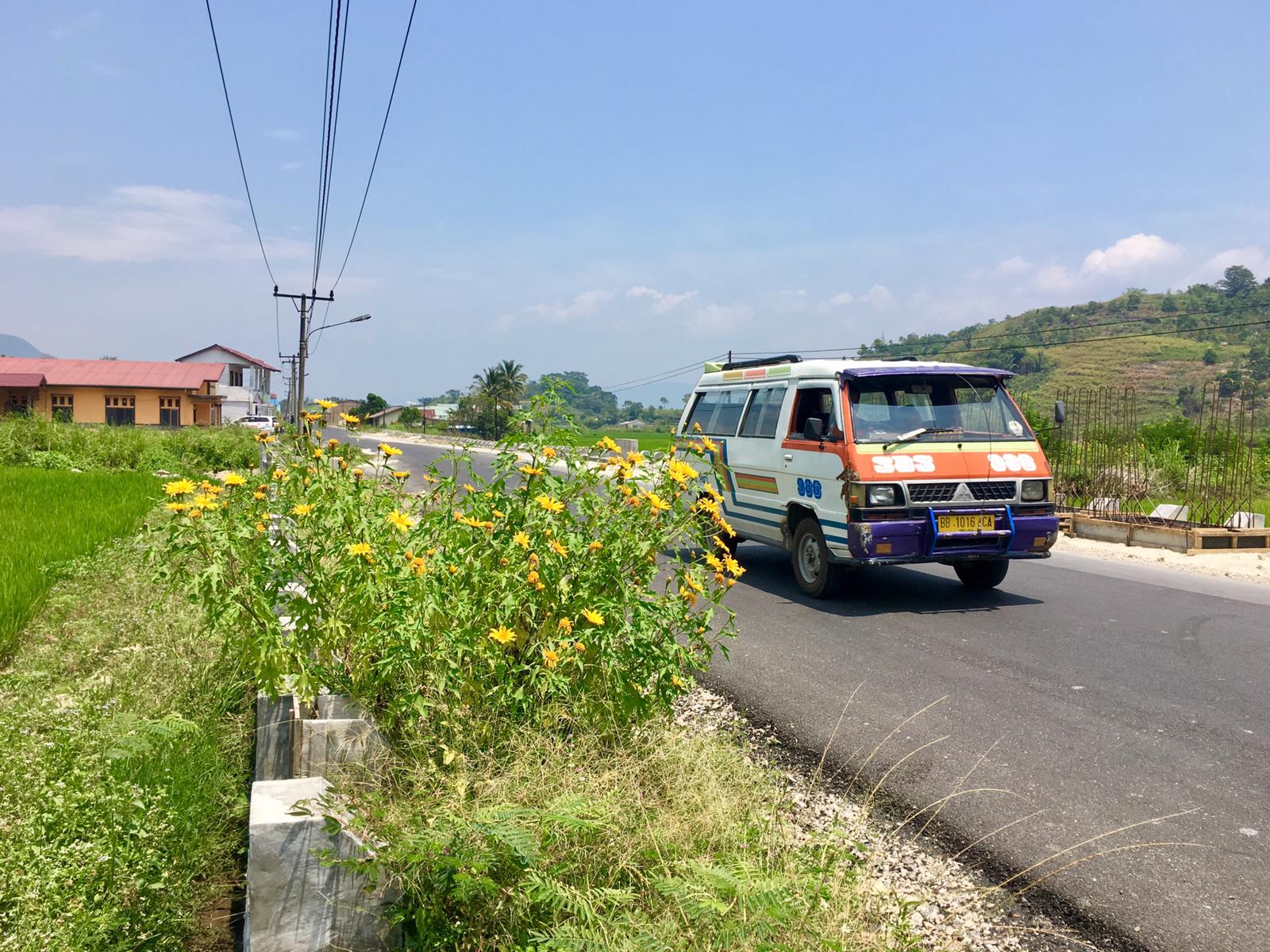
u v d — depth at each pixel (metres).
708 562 4.48
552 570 3.93
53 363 59.28
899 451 8.37
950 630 7.58
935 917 3.21
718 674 6.20
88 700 4.32
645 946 2.45
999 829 3.94
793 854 3.28
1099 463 16.88
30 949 2.55
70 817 3.11
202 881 3.43
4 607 6.49
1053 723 5.27
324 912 2.83
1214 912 3.28
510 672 3.84
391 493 4.42
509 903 2.76
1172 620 8.01
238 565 3.79
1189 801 4.21
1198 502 15.36
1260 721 5.31
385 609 3.66
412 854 2.73
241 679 4.90
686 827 3.19
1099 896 3.39
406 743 3.66
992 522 8.42
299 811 2.83
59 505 14.11
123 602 6.58
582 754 3.59
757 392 10.37
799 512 9.33
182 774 3.81
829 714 5.41
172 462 27.23
